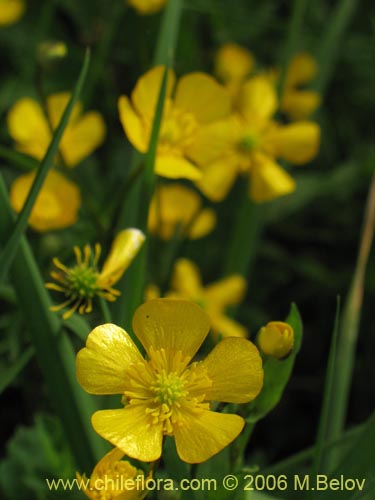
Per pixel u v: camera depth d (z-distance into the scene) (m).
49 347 0.22
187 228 0.30
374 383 0.36
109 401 0.23
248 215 0.34
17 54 0.41
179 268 0.32
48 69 0.27
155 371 0.19
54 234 0.30
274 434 0.35
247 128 0.31
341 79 0.45
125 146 0.39
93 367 0.19
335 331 0.20
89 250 0.22
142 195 0.23
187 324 0.20
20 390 0.31
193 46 0.41
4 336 0.29
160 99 0.23
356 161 0.40
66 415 0.23
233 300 0.33
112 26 0.37
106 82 0.40
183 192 0.32
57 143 0.21
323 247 0.41
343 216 0.41
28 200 0.21
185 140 0.25
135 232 0.22
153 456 0.19
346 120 0.45
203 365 0.19
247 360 0.19
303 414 0.36
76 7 0.42
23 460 0.27
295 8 0.34
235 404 0.21
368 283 0.38
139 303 0.23
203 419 0.19
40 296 0.22
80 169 0.37
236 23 0.43
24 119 0.30
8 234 0.22
